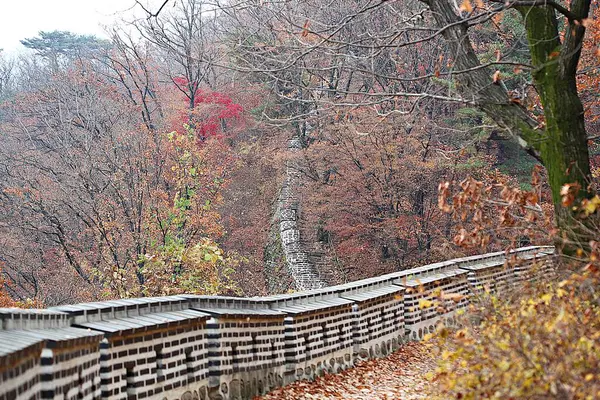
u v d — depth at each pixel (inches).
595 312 324.5
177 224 1427.2
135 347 375.9
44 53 3412.9
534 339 279.1
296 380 569.0
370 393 564.4
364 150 1407.5
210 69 1879.9
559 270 406.0
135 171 1494.8
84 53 3270.2
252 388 505.7
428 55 1389.0
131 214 1456.7
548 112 486.3
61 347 291.9
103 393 350.0
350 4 889.5
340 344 647.1
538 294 339.6
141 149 1519.4
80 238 1562.5
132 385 374.3
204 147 1710.1
